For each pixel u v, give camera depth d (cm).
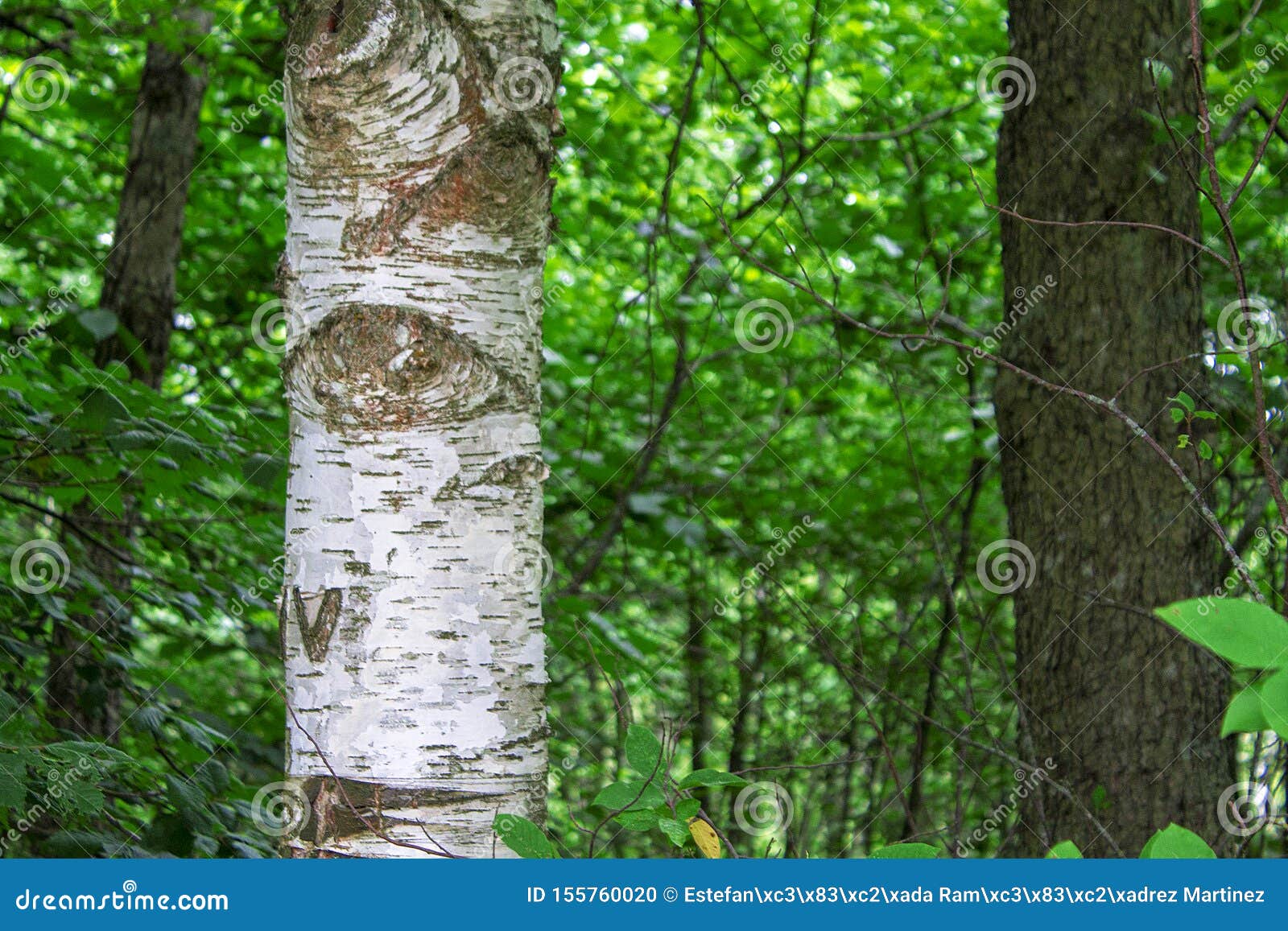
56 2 506
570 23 510
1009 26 354
